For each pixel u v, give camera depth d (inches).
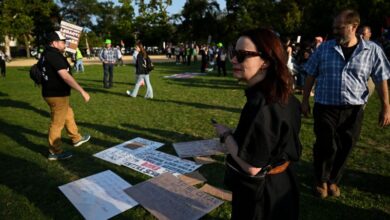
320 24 1419.8
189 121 267.6
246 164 65.6
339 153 138.4
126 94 407.8
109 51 460.8
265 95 64.7
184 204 134.3
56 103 177.6
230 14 2317.9
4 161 184.2
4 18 1175.0
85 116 287.1
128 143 209.2
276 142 64.8
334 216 127.3
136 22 1771.7
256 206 72.0
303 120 266.1
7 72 775.1
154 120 271.6
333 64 128.8
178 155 187.0
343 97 128.2
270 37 66.5
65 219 127.3
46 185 155.2
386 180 158.1
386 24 455.2
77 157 189.6
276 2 1861.5
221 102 350.9
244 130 65.2
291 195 74.9
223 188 149.3
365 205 135.3
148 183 151.6
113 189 148.4
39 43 2027.6
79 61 766.5
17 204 138.2
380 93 125.2
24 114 300.0
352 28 124.3
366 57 124.4
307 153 192.7
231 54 70.4
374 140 216.4
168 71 768.3
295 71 378.3
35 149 203.6
